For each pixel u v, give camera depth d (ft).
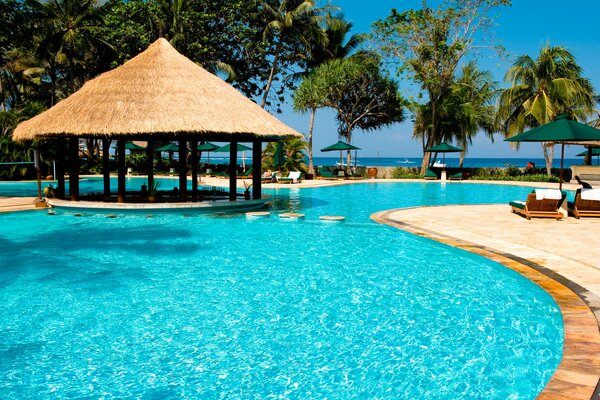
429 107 124.26
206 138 56.24
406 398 13.67
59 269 28.43
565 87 104.73
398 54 118.01
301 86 121.49
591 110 110.11
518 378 14.70
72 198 53.36
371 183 103.40
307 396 13.88
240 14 128.67
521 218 44.57
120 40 123.75
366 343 17.58
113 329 19.17
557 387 12.50
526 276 23.49
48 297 23.25
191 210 51.47
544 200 43.75
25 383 14.80
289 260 30.37
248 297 23.15
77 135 48.42
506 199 70.13
